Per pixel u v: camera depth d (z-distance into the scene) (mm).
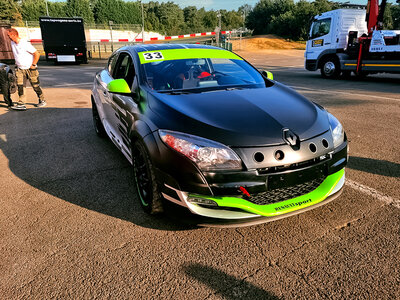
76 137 5117
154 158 2365
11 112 7016
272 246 2336
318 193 2416
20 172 3805
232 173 2154
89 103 7840
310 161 2314
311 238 2404
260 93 2979
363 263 2129
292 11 48188
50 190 3314
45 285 2029
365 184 3230
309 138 2344
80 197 3145
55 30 20000
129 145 3133
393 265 2100
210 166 2170
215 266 2154
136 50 3625
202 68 3387
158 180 2377
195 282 2021
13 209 2959
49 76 14000
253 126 2314
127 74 3531
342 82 11047
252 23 55625
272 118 2426
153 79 3104
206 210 2248
